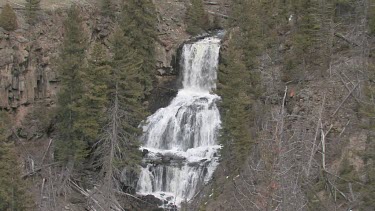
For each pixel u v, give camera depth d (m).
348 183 27.75
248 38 44.53
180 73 57.88
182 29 60.66
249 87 42.56
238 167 38.25
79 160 41.03
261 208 18.97
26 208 33.31
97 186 41.12
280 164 18.94
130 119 42.38
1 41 42.94
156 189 45.31
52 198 38.38
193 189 44.31
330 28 45.53
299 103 41.69
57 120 44.28
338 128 37.81
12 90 43.72
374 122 31.81
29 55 45.38
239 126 38.56
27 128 44.50
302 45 45.34
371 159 31.97
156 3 61.59
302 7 45.72
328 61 44.72
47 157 43.50
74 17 41.22
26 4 46.97
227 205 35.03
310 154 25.81
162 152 47.34
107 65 39.69
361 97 35.56
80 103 39.91
